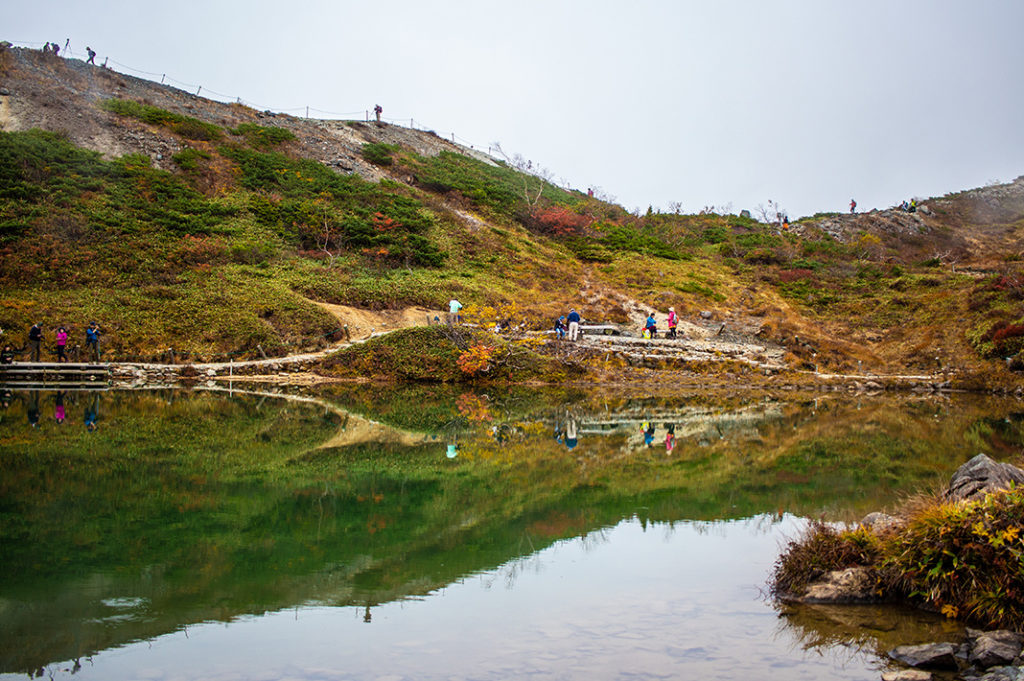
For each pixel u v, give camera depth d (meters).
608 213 62.47
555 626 5.79
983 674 4.85
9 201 31.89
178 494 9.99
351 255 37.75
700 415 20.77
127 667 4.99
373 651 5.29
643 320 36.41
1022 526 6.00
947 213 71.19
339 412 19.30
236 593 6.50
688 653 5.24
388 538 8.30
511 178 63.50
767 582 6.88
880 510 9.70
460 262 40.66
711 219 68.50
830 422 19.38
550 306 36.34
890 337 36.88
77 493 9.82
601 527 8.91
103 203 34.44
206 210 37.28
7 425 14.91
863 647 5.38
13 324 25.09
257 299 29.69
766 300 41.16
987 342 32.16
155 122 46.19
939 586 6.11
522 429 17.44
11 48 48.81
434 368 27.38
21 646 5.35
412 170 54.31
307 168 47.03
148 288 29.05
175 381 24.14
